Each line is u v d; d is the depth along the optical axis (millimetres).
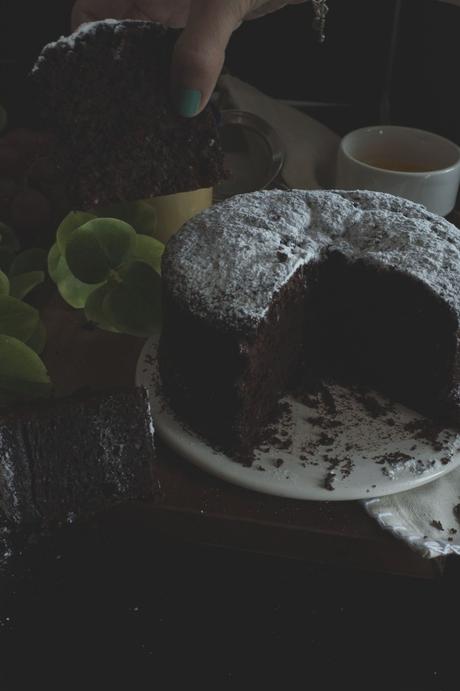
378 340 604
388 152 767
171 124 606
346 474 552
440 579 537
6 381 545
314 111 882
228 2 560
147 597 522
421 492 554
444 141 749
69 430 537
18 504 540
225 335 550
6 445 531
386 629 514
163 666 498
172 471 564
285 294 577
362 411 597
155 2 731
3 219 701
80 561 537
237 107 795
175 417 582
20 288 594
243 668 499
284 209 614
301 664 499
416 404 598
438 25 799
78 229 583
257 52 857
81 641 505
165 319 583
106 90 597
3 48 845
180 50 563
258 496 552
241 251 578
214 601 522
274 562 543
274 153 761
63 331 647
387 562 540
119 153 606
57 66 591
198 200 662
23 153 710
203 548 548
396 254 588
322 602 524
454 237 606
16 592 522
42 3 819
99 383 612
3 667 495
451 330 564
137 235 617
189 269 572
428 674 497
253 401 567
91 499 547
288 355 606
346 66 865
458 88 792
